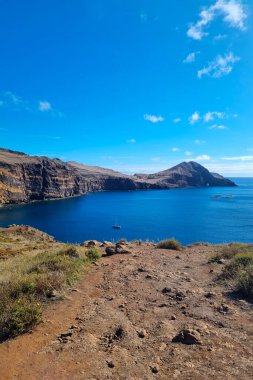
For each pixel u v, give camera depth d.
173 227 87.06
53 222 101.06
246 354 5.32
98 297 9.09
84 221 102.62
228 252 15.00
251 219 100.12
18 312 6.91
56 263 11.92
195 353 5.48
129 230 83.75
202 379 4.62
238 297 8.50
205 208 137.38
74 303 8.49
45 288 9.16
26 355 5.65
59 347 5.91
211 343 5.81
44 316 7.55
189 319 7.11
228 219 100.94
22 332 6.66
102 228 88.00
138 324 6.97
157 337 6.25
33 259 14.09
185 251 18.42
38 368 5.18
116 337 6.30
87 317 7.45
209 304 8.02
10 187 171.75
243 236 71.38
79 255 14.42
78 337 6.29
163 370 4.99
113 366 5.17
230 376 4.65
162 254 16.94
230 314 7.25
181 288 9.62
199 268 12.76
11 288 8.61
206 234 74.94
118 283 10.49
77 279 10.87
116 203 171.12
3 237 35.34
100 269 12.78
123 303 8.46
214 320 6.95
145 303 8.42
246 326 6.53
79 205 161.88
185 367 5.02
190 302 8.25
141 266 13.20
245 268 10.34
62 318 7.45
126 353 5.61
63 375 4.95
